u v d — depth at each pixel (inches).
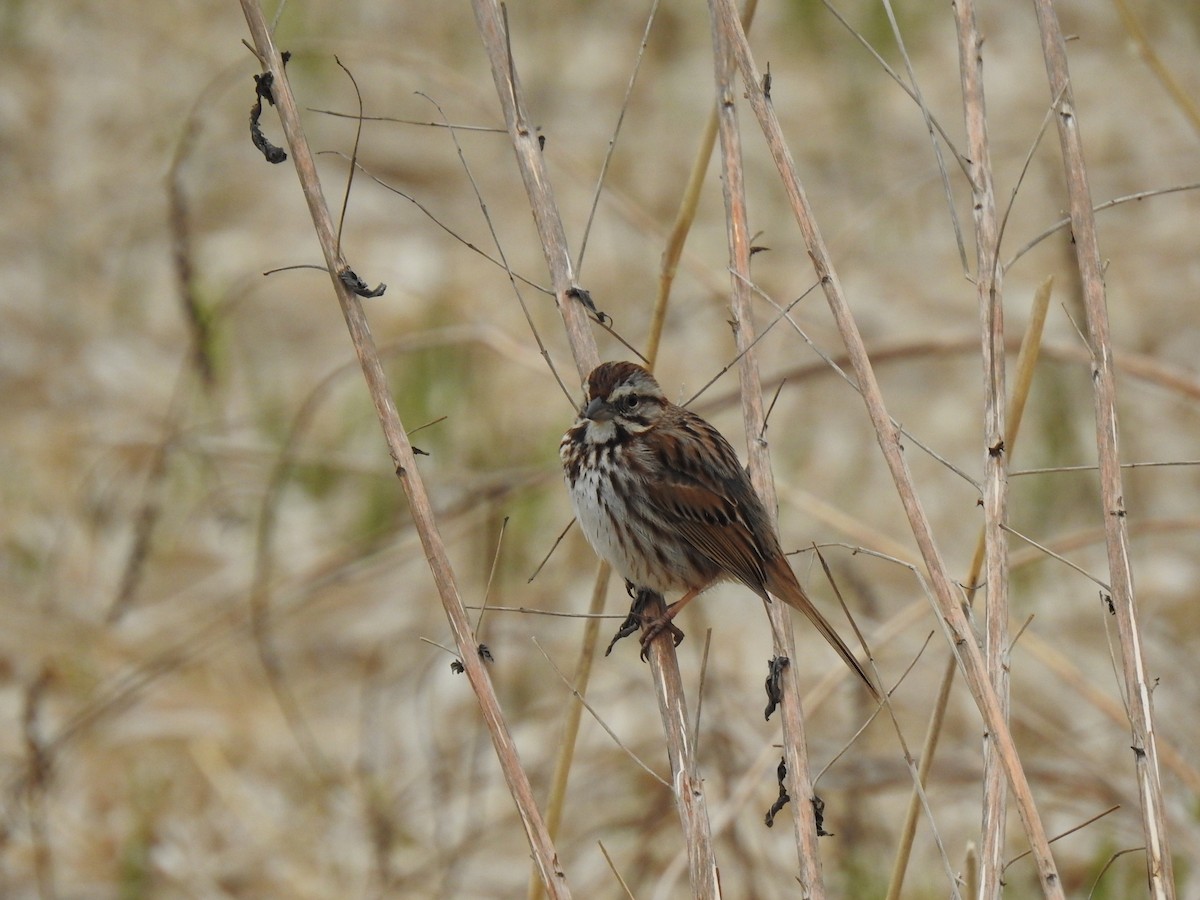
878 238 753.6
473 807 452.1
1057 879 225.8
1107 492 251.8
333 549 552.7
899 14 888.3
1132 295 717.3
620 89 862.5
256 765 490.3
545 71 868.6
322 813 475.8
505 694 508.4
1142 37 368.5
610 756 472.7
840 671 333.4
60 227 742.5
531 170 291.7
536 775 468.4
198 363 492.4
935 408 659.4
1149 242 756.0
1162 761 336.8
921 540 241.4
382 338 664.4
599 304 701.9
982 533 282.5
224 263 714.2
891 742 483.8
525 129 293.1
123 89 839.1
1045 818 456.8
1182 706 496.1
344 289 257.6
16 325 674.2
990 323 258.1
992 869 238.8
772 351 662.5
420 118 823.7
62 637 516.1
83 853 459.8
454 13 907.4
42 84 840.9
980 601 410.0
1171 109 852.0
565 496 564.1
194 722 499.2
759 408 285.6
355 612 549.0
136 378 652.7
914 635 537.6
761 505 284.0
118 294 700.7
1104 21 927.0
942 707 283.0
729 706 450.6
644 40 287.4
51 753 439.5
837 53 881.5
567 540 562.3
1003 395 257.3
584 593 552.7
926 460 629.9
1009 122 839.1
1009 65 892.0
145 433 612.1
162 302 696.4
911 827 283.6
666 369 657.6
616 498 339.6
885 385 673.0
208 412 603.8
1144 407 653.3
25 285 700.0
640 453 337.1
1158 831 235.0
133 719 497.4
